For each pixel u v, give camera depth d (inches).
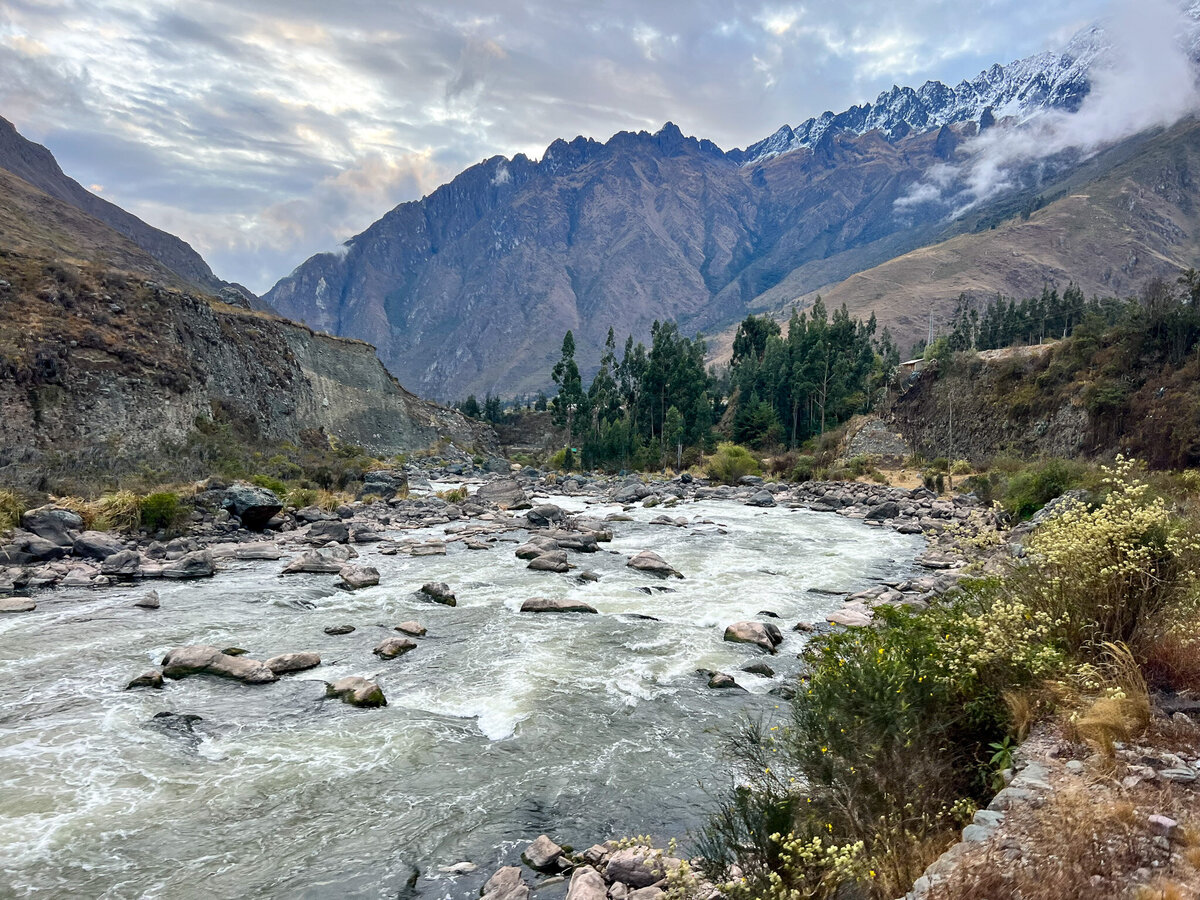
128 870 321.4
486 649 651.5
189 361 2388.0
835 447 3346.5
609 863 309.3
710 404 4552.2
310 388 3526.1
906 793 243.8
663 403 4185.5
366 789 399.5
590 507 1941.4
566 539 1205.7
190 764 425.7
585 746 455.2
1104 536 292.5
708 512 1836.9
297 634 691.4
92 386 1921.8
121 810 371.9
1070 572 301.1
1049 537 318.0
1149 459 1870.1
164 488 1365.7
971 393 2876.5
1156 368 2053.4
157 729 472.4
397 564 1053.2
